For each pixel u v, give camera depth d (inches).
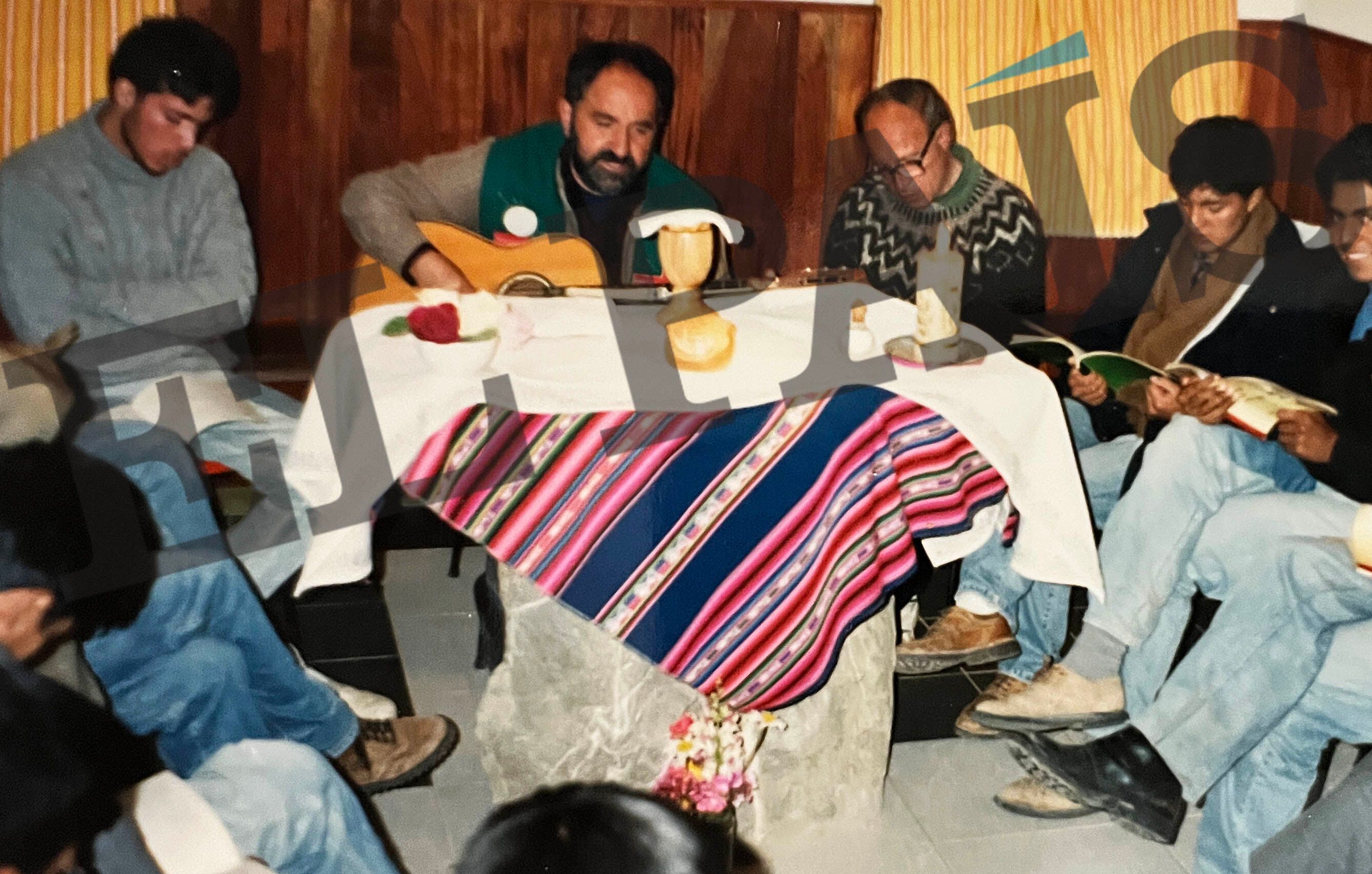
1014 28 119.6
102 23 100.5
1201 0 122.7
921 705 93.5
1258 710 85.1
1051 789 86.4
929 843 81.5
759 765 79.9
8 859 58.0
